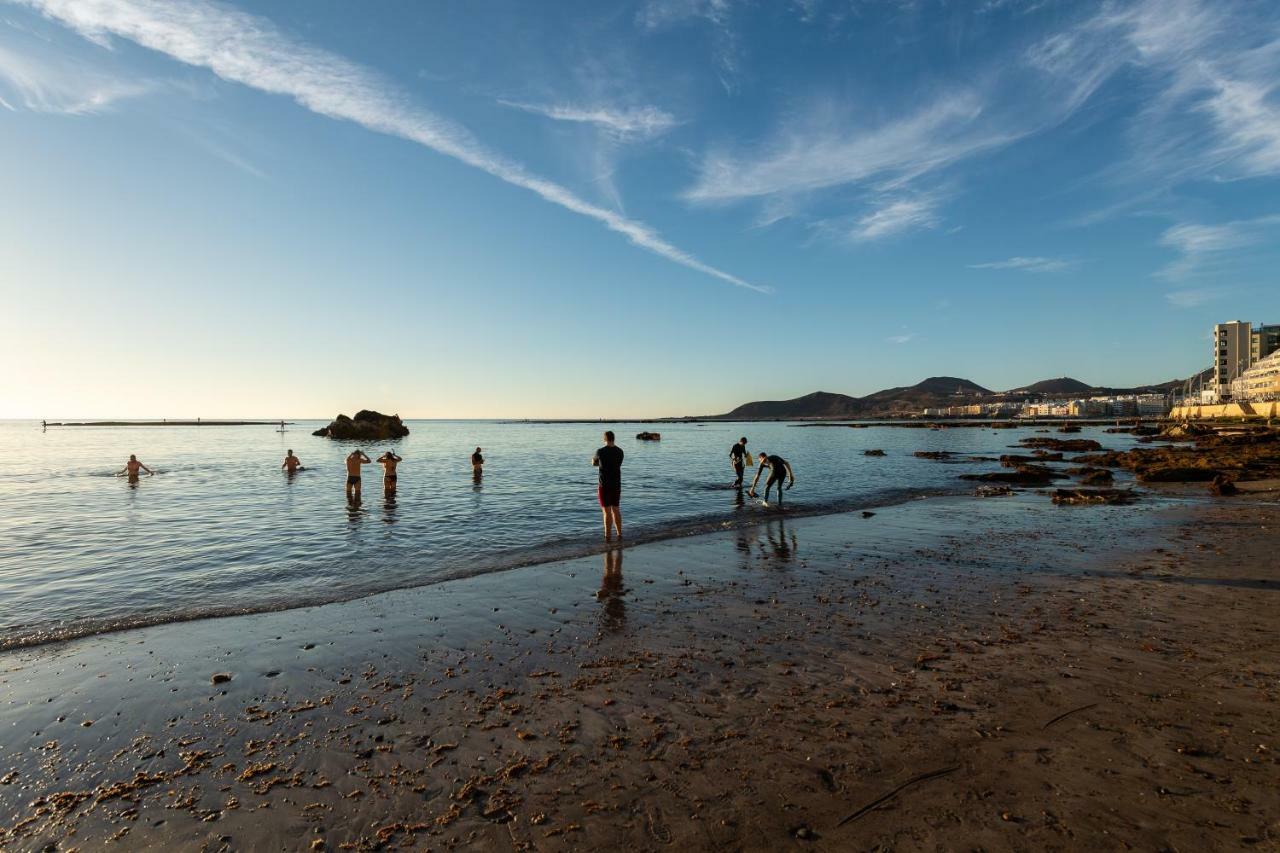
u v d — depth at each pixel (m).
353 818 3.70
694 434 104.19
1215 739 4.29
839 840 3.34
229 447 61.28
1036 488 22.86
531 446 64.50
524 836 3.48
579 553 11.75
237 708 5.23
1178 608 7.54
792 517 16.06
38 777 4.20
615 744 4.51
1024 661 5.91
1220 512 15.43
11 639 7.05
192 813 3.78
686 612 7.83
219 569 10.65
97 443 70.81
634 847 3.35
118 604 8.53
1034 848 3.21
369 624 7.50
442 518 16.38
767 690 5.41
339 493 22.41
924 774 3.97
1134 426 116.31
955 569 9.94
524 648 6.61
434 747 4.54
